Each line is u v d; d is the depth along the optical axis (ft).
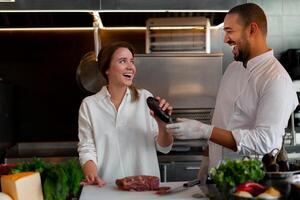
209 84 9.75
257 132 5.12
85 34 10.66
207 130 5.17
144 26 10.62
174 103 9.75
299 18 10.91
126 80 5.72
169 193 4.55
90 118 5.91
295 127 10.09
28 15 9.84
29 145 10.62
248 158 4.41
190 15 9.94
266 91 5.31
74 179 4.47
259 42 5.58
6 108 9.57
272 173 3.97
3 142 9.19
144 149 5.85
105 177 5.78
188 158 8.87
